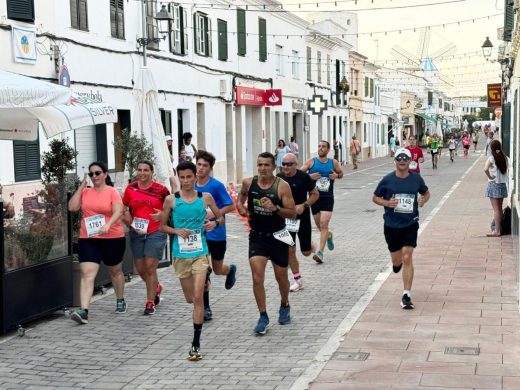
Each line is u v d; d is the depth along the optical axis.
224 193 9.70
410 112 85.19
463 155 65.81
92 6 21.08
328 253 14.63
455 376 7.10
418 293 10.68
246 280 12.23
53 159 11.64
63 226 10.09
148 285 10.05
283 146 35.59
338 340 8.45
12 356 8.26
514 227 13.20
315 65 48.16
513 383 6.88
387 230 10.02
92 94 21.00
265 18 37.97
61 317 9.97
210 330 9.20
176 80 27.23
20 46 17.47
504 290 10.73
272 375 7.43
